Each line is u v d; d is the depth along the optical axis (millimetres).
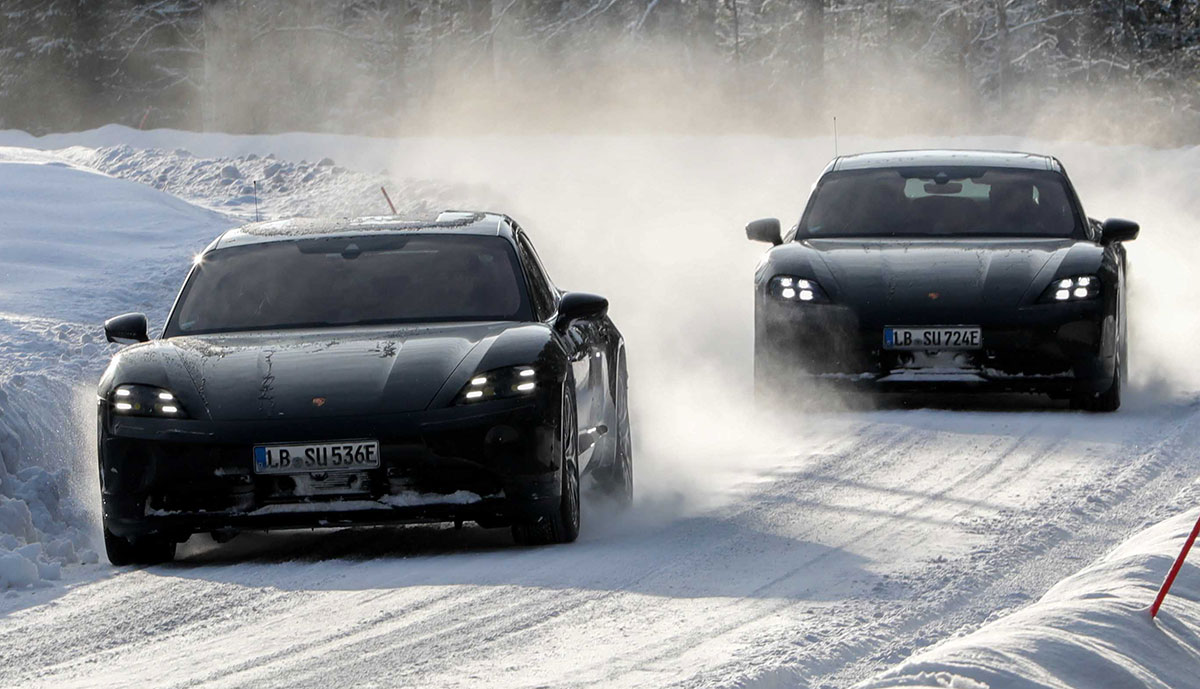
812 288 37906
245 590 22484
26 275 53656
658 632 19078
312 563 24281
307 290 27688
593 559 23641
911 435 34344
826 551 23859
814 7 160250
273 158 87312
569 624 19625
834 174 43281
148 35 179375
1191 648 16594
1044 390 36719
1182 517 22797
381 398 24016
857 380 37438
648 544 24828
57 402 36500
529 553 24281
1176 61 175125
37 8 180750
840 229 41562
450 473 23859
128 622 20969
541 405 24219
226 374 24828
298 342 25938
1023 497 27625
